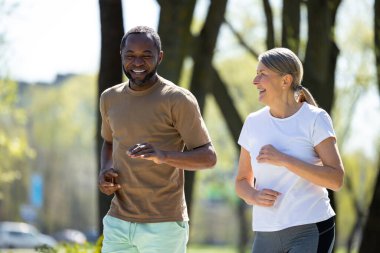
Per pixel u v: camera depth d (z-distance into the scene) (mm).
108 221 6684
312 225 6234
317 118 6305
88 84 62906
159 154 6160
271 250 6359
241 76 35438
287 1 13555
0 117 39844
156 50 6434
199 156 6398
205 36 14117
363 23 26906
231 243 87375
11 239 57719
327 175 6188
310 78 13102
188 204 13430
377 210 14875
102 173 6617
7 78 24703
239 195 6613
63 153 71188
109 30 11406
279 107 6398
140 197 6508
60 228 76250
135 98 6551
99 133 11438
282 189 6297
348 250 36219
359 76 22531
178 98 6465
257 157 6285
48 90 64438
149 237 6508
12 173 35656
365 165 45094
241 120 16969
